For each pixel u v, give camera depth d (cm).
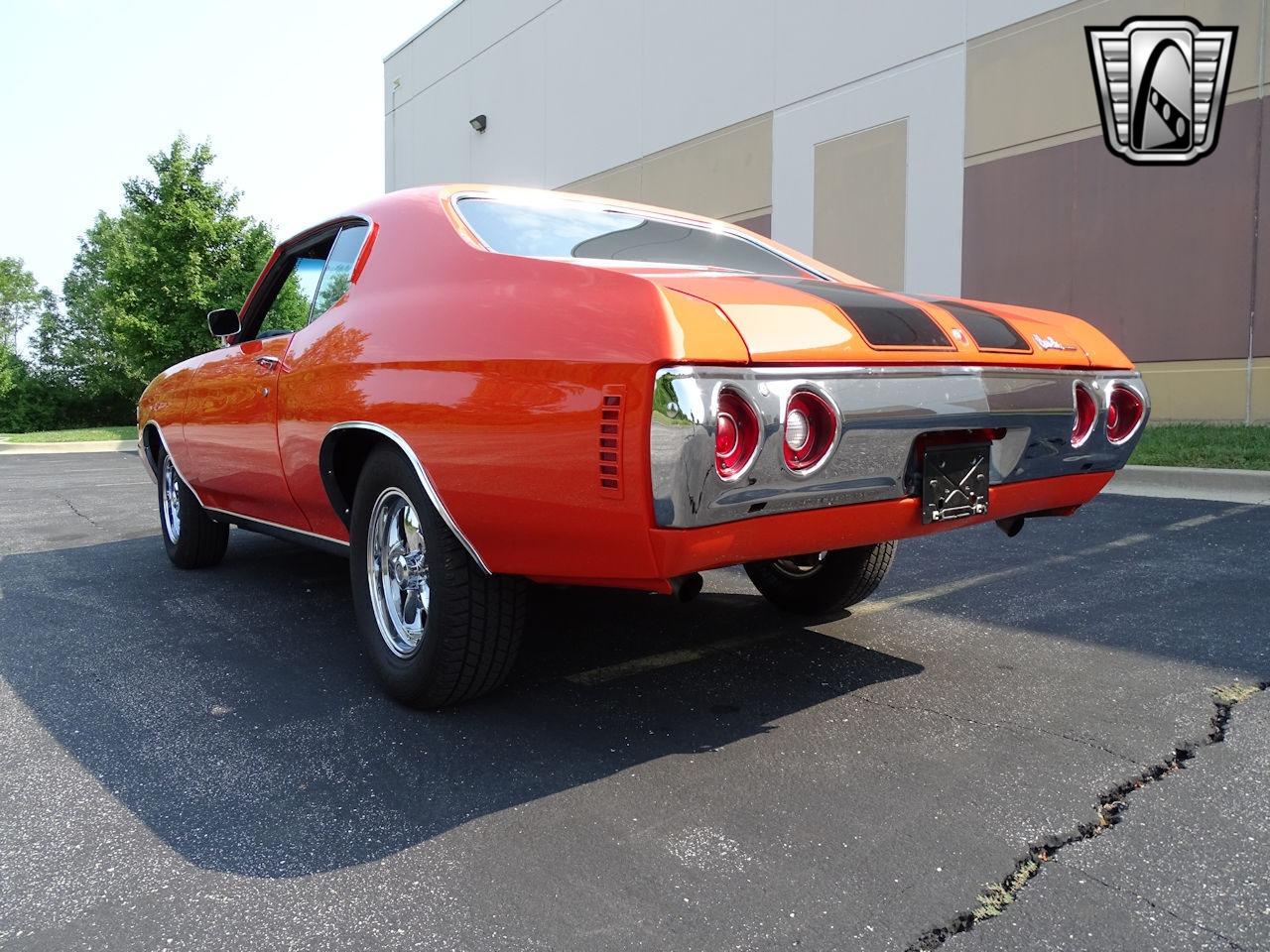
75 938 160
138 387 3453
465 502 227
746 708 265
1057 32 1070
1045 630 337
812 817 199
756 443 188
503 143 2166
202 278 2295
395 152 2659
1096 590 394
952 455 232
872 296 243
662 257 295
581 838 192
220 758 237
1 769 233
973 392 231
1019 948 152
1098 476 283
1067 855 181
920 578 427
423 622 264
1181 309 984
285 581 454
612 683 287
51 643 349
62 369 4494
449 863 183
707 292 204
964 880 173
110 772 229
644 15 1716
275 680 298
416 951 155
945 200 1209
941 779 216
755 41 1484
